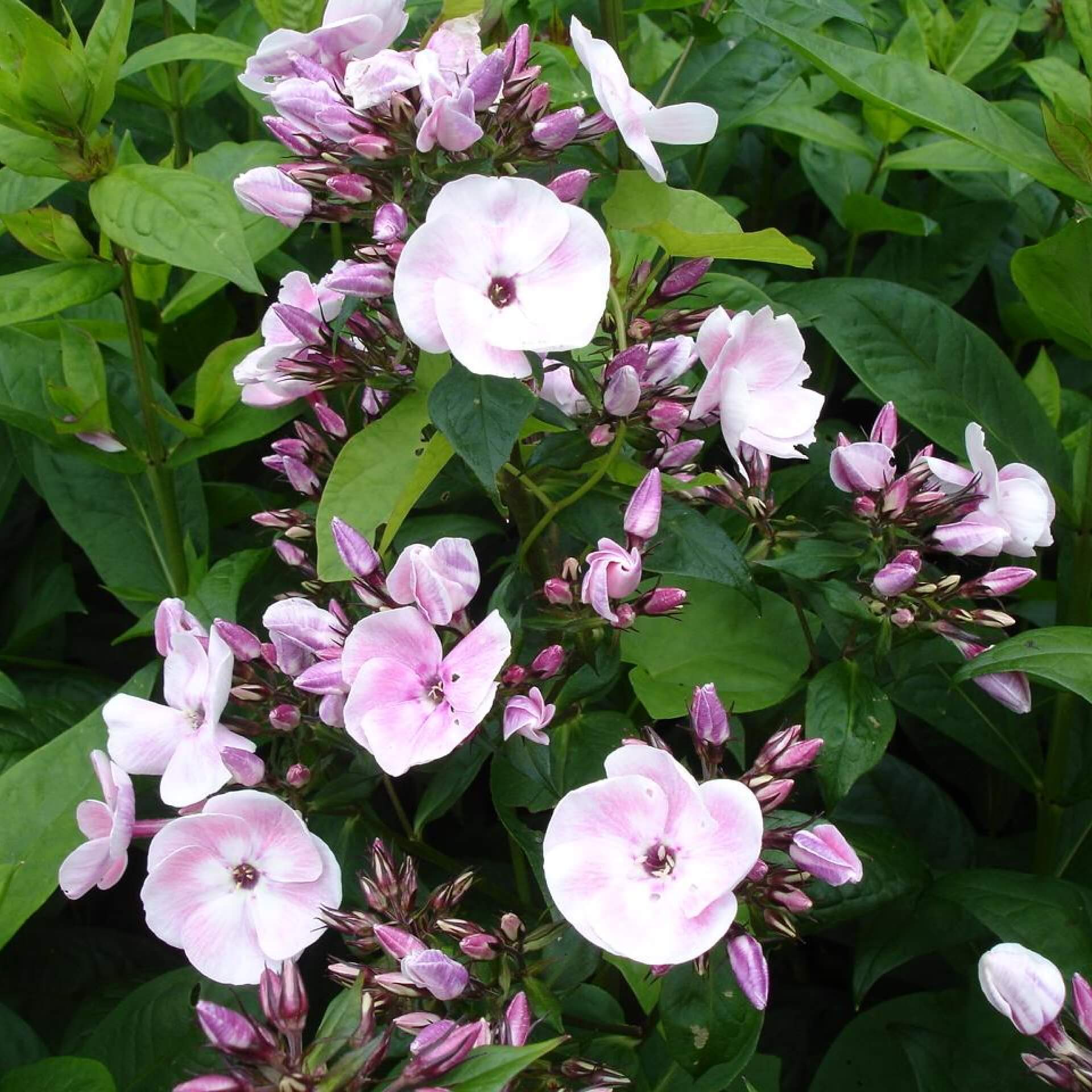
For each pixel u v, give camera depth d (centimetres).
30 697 41
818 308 40
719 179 47
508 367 29
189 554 41
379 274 30
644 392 33
